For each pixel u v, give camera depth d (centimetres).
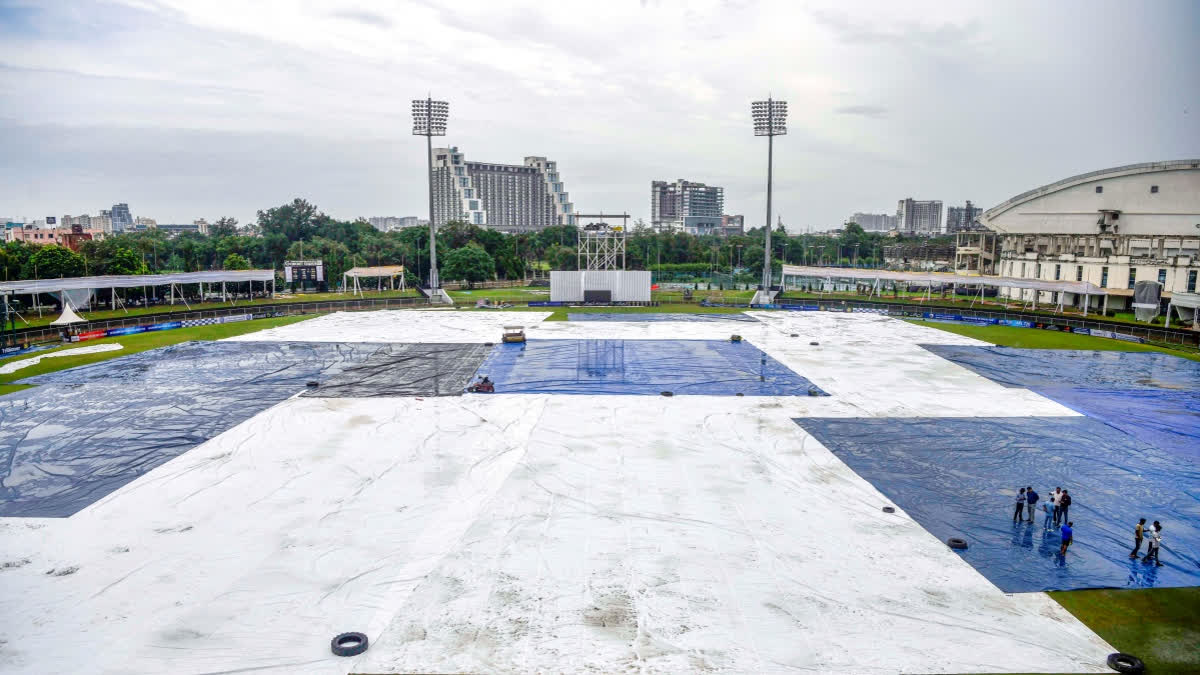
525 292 13200
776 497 3103
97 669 1919
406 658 1958
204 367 5709
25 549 2586
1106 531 2819
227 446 3731
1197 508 3047
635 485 3222
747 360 6078
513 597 2273
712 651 1998
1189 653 2009
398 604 2231
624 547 2622
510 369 5659
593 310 9875
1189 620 2186
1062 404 4681
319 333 7544
